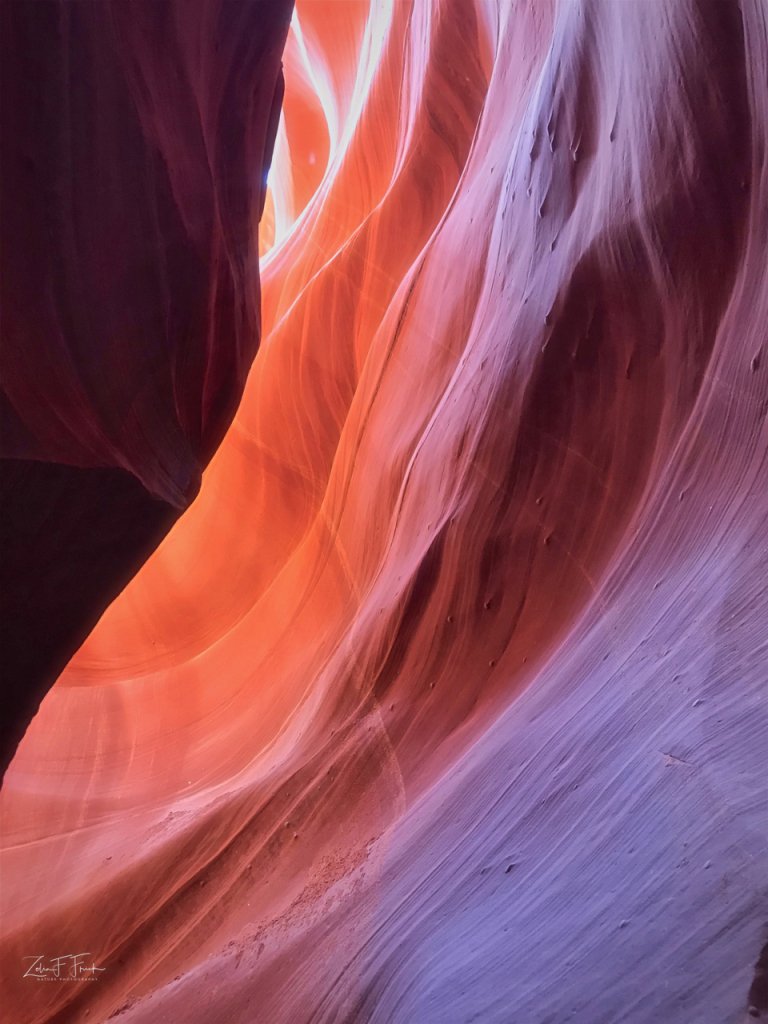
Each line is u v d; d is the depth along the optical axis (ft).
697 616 7.97
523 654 12.75
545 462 13.48
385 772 14.14
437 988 7.07
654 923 5.26
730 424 9.37
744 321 9.61
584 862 6.75
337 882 11.84
